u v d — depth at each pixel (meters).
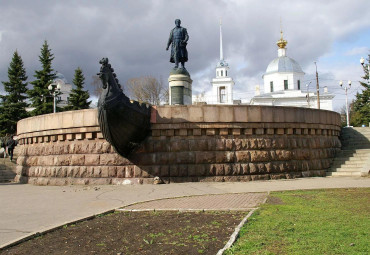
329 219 7.06
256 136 16.16
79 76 57.88
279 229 6.34
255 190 12.19
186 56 21.55
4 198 12.05
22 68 57.91
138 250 5.62
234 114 15.84
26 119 19.42
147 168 15.41
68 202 10.80
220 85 89.25
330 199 9.71
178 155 15.47
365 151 19.42
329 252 4.92
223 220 7.53
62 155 16.88
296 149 17.05
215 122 15.68
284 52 83.69
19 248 5.96
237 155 15.69
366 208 8.20
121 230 7.01
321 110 18.83
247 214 7.95
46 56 56.72
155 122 15.46
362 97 53.47
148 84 66.00
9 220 8.16
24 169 19.09
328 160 18.77
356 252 4.89
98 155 15.95
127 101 13.31
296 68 79.31
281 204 9.11
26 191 14.19
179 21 21.59
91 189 14.05
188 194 11.74
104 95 12.48
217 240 5.99
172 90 20.84
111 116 12.68
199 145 15.56
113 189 13.82
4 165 23.41
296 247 5.19
